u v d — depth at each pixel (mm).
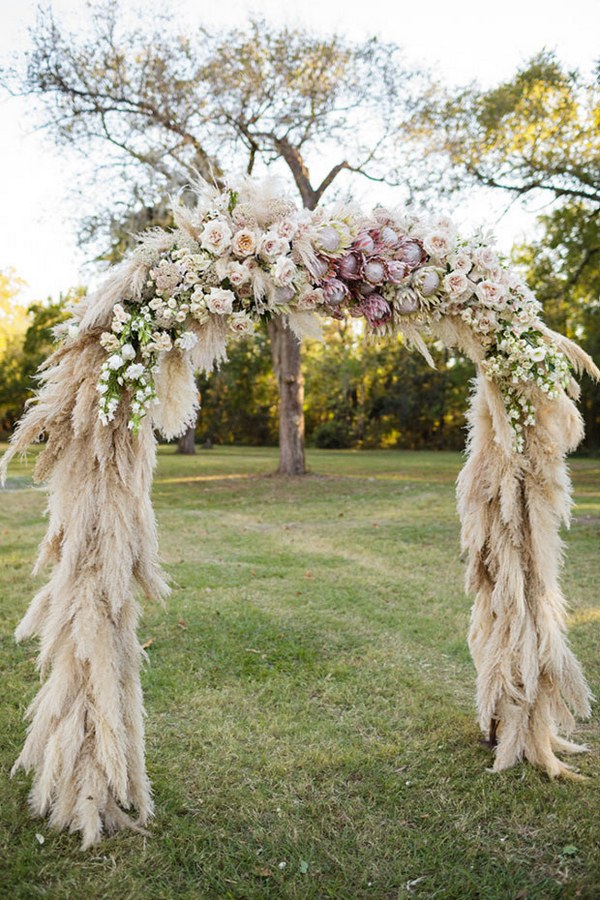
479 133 14945
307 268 2572
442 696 3953
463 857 2535
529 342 2861
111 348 2533
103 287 2574
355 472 19203
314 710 3750
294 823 2725
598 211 15906
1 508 12031
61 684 2592
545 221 17156
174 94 14133
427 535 9000
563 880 2408
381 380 42562
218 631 4980
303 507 12055
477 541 3234
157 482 16234
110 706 2582
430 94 14992
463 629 5141
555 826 2730
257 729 3502
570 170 14859
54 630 2617
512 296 2848
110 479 2641
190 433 29891
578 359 2984
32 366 39750
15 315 44375
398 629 5133
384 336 2955
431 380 40156
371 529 9617
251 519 10797
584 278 17812
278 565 7316
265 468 20250
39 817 2695
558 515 3170
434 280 2729
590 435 31859
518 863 2506
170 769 3105
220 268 2516
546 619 3154
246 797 2896
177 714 3664
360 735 3475
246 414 44344
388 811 2822
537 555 3137
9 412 44500
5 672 4152
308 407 46156
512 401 3076
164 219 15305
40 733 2670
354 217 2748
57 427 2619
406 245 2758
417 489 14008
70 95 14242
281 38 14367
